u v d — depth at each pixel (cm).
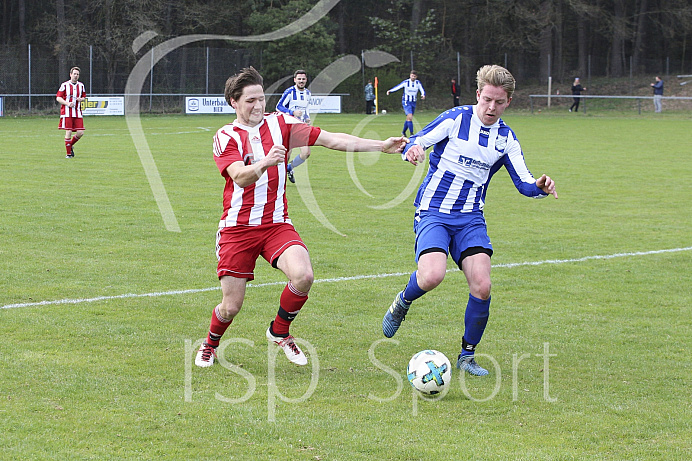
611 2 15738
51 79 10200
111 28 11125
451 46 14738
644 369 1448
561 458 1046
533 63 15675
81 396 1234
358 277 2133
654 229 2917
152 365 1402
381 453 1052
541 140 6900
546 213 3269
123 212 3028
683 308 1881
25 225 2719
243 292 1391
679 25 15312
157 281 2030
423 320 1752
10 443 1048
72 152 4941
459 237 1452
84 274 2078
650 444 1103
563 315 1811
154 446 1056
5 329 1588
